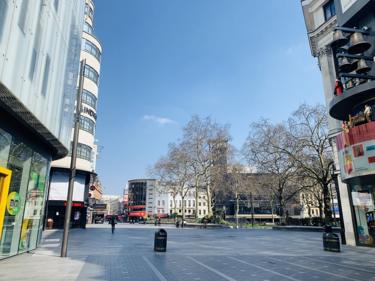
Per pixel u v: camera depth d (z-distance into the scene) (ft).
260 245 60.49
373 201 55.31
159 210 389.80
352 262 38.14
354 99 41.29
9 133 36.27
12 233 38.83
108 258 39.34
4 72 26.84
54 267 31.71
